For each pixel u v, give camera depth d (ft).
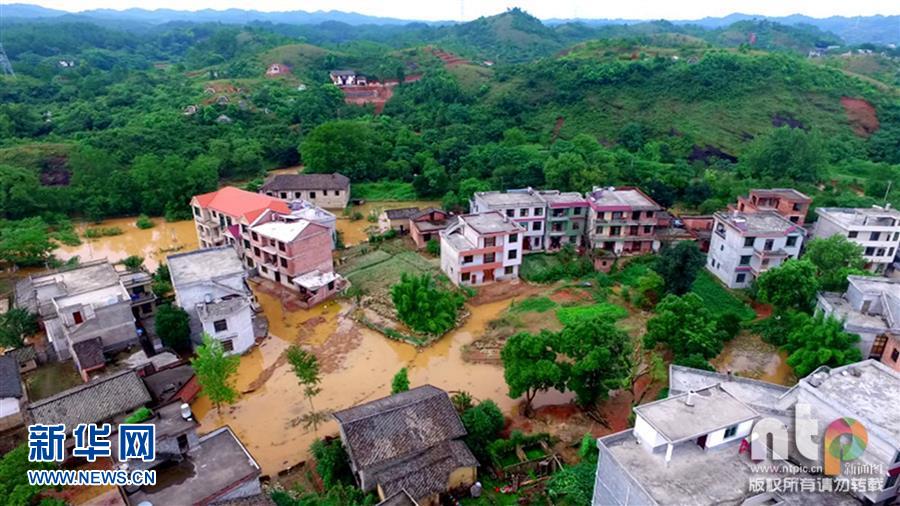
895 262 212.23
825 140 361.30
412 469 108.47
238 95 453.99
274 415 138.21
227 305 159.53
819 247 180.96
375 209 300.20
